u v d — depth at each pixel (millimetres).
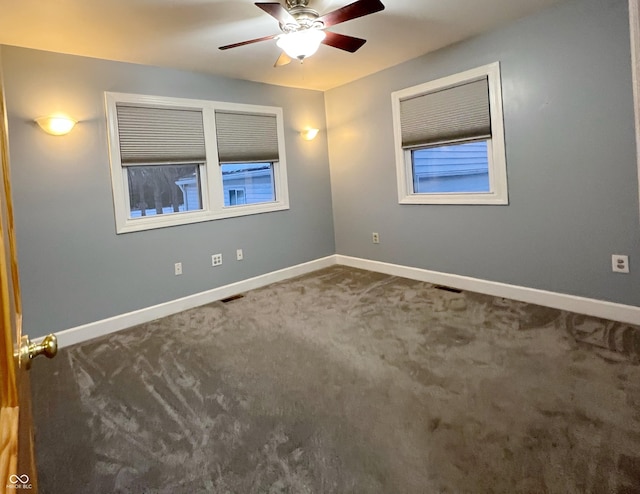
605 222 2996
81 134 3314
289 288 4398
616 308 2998
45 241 3182
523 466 1652
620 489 1510
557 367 2369
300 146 4891
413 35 3396
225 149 4230
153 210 3896
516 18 3225
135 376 2631
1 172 724
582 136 3027
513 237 3545
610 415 1910
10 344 602
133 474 1749
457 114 3764
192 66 3770
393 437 1879
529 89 3256
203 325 3477
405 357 2633
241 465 1770
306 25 2471
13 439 562
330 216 5262
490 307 3428
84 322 3387
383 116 4445
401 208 4457
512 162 3451
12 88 2996
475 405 2070
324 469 1714
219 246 4246
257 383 2441
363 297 3920
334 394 2266
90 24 2750
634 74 775
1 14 2537
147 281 3742
